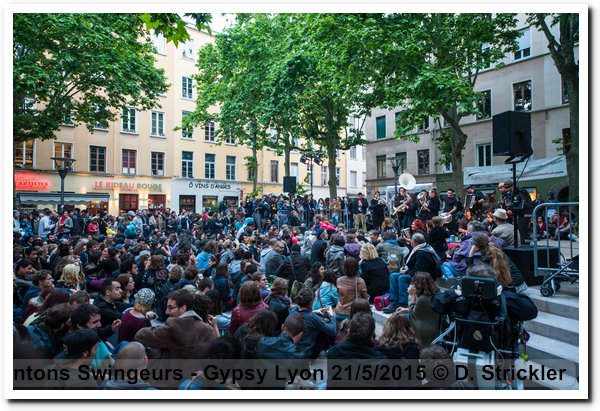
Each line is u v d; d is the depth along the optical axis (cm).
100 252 834
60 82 1725
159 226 2050
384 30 1390
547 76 2105
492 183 2173
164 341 372
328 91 1891
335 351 333
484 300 353
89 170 2814
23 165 2539
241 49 2178
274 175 4044
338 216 1816
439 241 749
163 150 3231
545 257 647
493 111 2356
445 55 1545
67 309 409
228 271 737
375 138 3228
